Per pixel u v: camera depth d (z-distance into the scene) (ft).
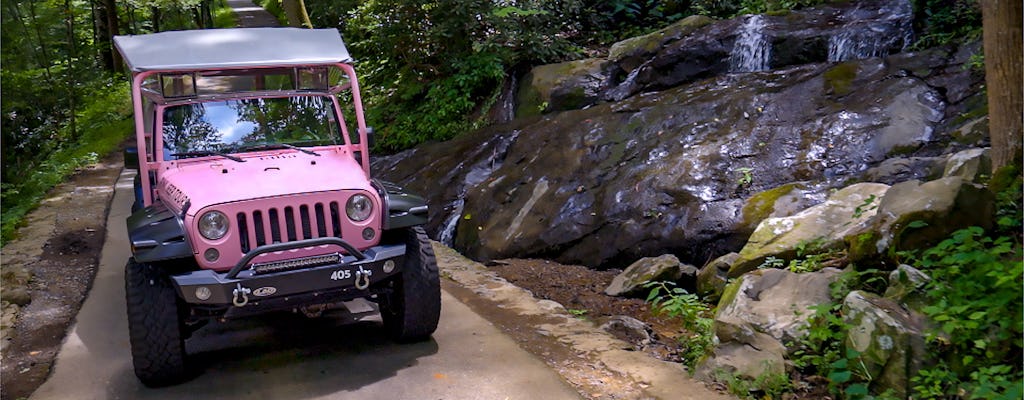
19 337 19.85
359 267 15.83
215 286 14.88
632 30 46.24
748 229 24.32
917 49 32.63
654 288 23.35
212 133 18.22
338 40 19.26
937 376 13.65
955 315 14.33
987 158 20.53
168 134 17.89
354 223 16.29
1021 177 17.74
